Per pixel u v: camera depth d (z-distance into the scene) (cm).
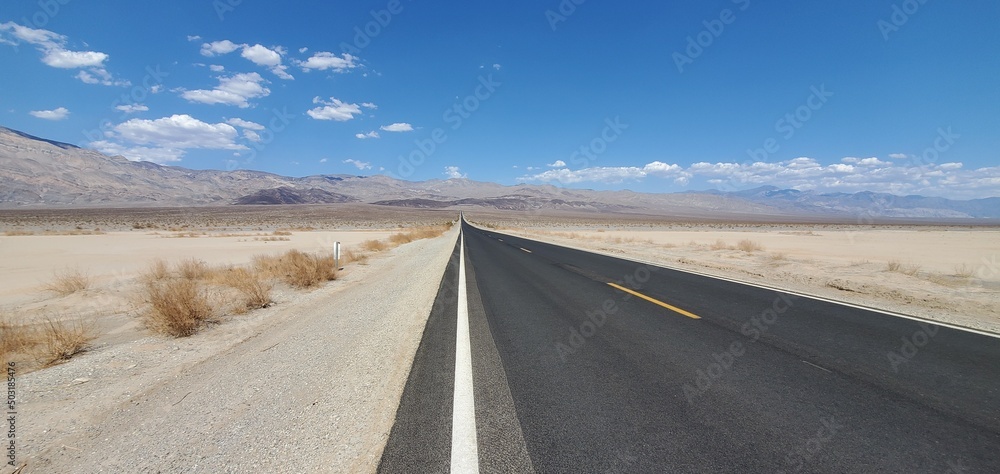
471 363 546
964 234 5594
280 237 3981
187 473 317
